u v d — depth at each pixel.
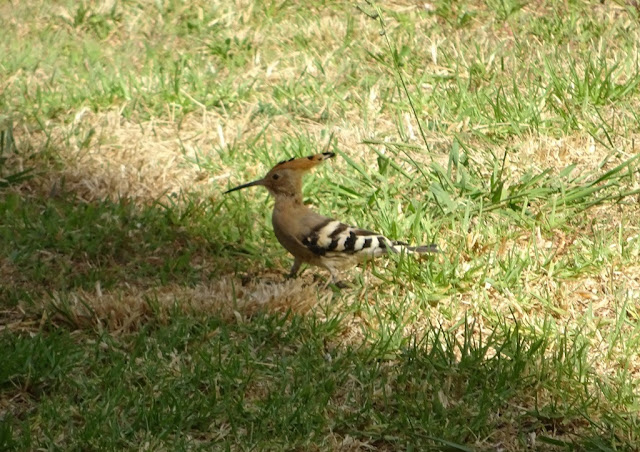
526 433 8.62
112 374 9.02
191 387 8.97
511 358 9.33
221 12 17.92
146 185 12.88
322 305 10.39
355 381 9.18
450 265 10.98
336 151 13.41
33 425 8.45
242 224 12.09
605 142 13.97
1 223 11.77
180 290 10.52
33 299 10.30
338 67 16.27
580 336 9.93
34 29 17.20
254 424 8.57
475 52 16.77
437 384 9.06
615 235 11.88
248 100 15.30
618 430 8.64
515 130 14.08
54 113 14.33
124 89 15.01
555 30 17.55
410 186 12.88
